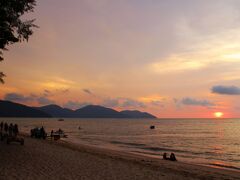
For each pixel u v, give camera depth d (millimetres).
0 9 18109
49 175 15320
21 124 156000
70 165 19344
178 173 20594
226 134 98938
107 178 15961
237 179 20609
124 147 51312
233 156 42344
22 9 18922
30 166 17609
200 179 18906
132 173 18250
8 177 14016
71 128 129875
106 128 136375
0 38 19188
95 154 29391
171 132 109000
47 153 25109
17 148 26531
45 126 143000
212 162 34719
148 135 90750
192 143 64438
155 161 28266
